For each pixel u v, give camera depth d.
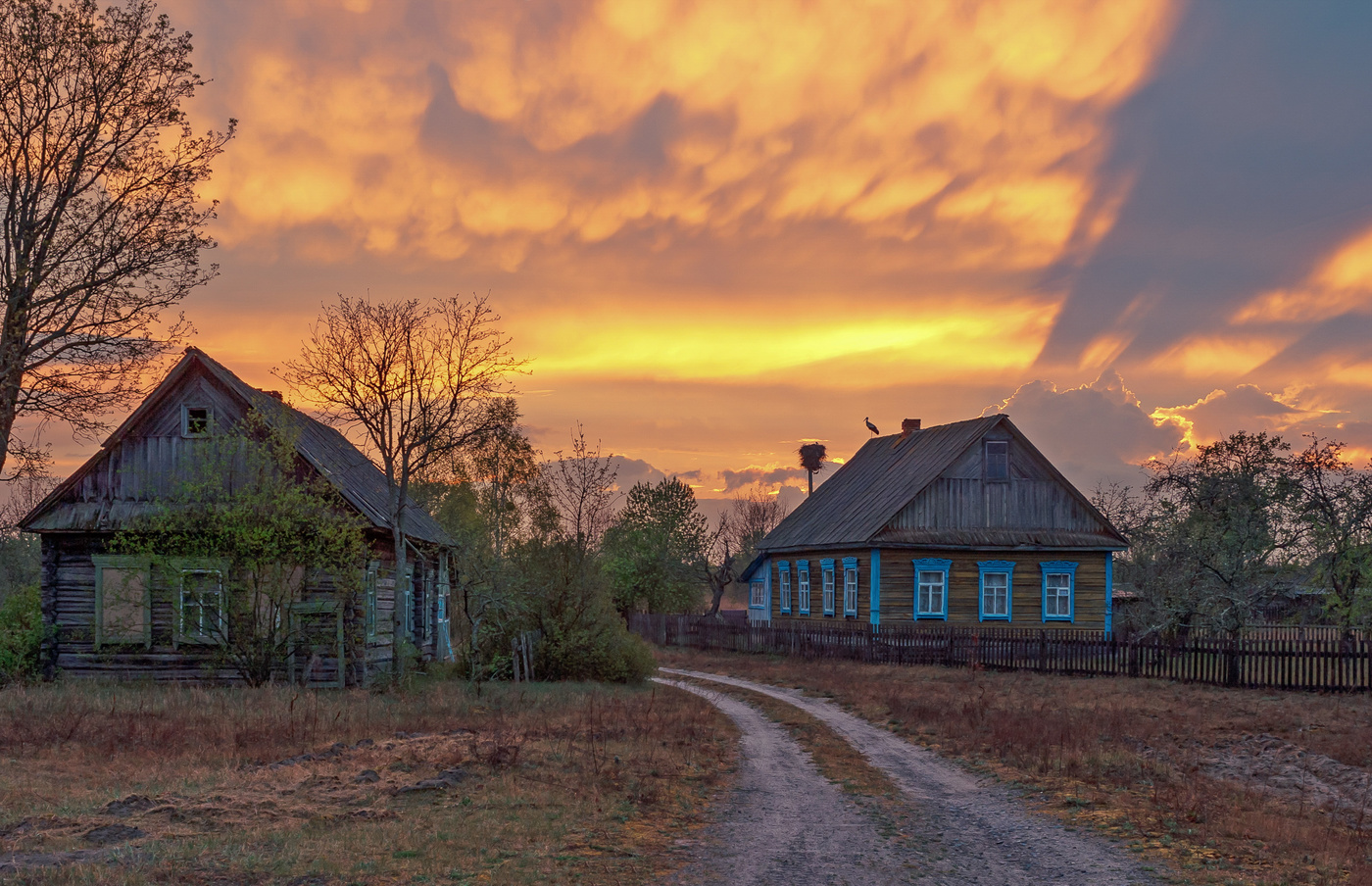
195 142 26.09
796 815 12.77
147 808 10.92
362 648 26.31
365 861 9.18
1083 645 31.31
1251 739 18.89
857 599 43.41
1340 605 30.69
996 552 42.09
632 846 10.54
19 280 23.59
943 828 12.16
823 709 25.36
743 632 47.03
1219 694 25.45
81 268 24.88
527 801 12.19
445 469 34.25
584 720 20.34
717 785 14.65
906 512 41.81
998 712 22.20
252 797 11.62
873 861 10.50
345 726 17.83
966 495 42.53
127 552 26.33
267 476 25.12
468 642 32.28
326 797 11.86
